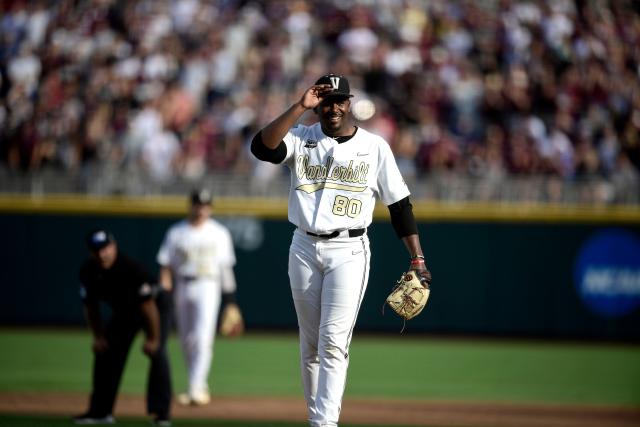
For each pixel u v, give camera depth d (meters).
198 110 63.62
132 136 60.69
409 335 55.66
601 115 64.50
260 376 41.97
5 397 34.09
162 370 28.06
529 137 60.94
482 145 61.16
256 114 62.78
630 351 51.94
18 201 55.75
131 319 28.08
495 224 55.16
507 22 69.62
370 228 55.25
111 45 68.38
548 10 70.25
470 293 55.25
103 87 64.75
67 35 69.69
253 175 56.78
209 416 30.78
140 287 27.23
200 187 55.47
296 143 19.06
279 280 55.75
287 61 66.75
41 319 56.03
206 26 69.62
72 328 56.06
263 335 55.47
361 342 54.00
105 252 26.59
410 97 64.38
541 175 59.22
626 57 68.75
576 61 67.50
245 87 65.12
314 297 19.12
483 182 55.31
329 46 68.81
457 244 55.22
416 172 58.44
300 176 18.95
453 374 43.19
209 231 33.94
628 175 59.59
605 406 35.28
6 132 63.41
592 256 55.09
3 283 55.97
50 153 61.00
